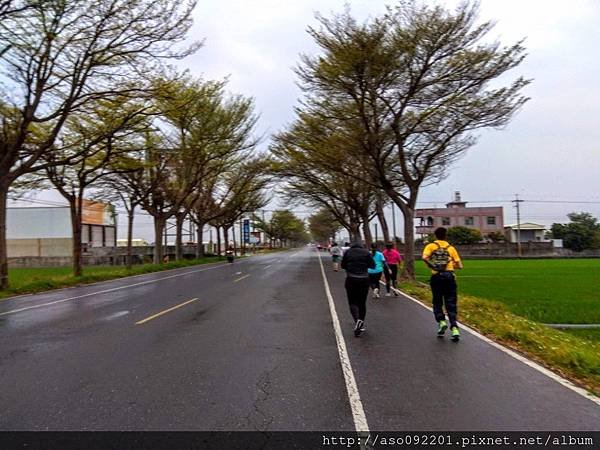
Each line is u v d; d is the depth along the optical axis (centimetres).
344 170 2669
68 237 5769
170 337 852
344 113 2081
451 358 694
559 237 6575
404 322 1020
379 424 444
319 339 833
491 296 1586
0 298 1669
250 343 798
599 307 1313
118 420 456
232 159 4028
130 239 3156
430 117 1995
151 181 3362
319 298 1450
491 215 8112
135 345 788
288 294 1566
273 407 489
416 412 473
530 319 1113
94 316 1130
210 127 3269
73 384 571
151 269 3130
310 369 634
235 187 4809
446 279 841
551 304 1379
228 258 4525
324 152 2259
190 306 1283
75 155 2012
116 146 2397
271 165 3503
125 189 3111
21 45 1655
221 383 571
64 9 1620
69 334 898
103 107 2198
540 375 603
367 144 2089
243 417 462
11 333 925
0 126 1933
